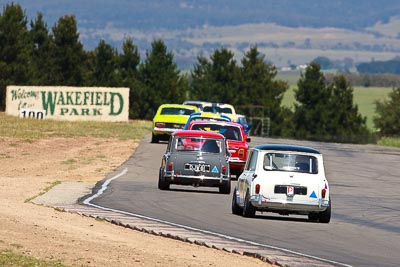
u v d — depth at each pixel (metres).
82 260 60.00
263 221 89.88
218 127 137.25
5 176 127.38
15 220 76.88
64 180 124.44
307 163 91.12
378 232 87.69
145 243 70.69
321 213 91.12
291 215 97.06
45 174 132.88
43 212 85.31
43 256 60.41
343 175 156.50
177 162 115.50
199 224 85.31
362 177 154.62
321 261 67.19
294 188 89.88
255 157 92.81
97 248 65.56
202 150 116.25
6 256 59.06
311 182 90.12
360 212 104.75
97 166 148.88
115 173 137.62
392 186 141.50
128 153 175.12
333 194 125.31
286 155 91.25
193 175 115.19
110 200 102.00
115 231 76.81
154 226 80.62
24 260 58.19
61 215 84.50
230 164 134.62
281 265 63.50
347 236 83.12
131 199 104.19
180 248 69.38
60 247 64.62
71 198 101.25
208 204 103.25
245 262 64.88
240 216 93.19
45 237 68.81
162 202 103.00
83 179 127.44
